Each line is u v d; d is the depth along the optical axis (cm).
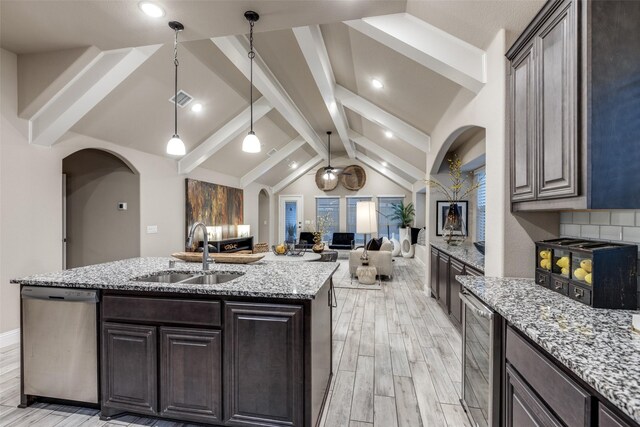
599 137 136
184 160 571
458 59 252
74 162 499
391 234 1041
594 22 136
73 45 282
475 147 429
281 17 231
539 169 176
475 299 186
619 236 166
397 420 198
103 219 491
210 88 437
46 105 312
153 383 189
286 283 194
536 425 119
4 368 261
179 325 186
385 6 223
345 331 349
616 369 90
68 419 198
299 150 868
